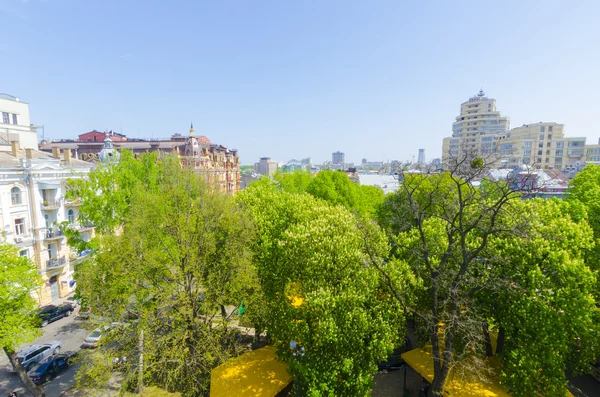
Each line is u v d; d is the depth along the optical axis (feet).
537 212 67.77
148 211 71.72
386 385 71.92
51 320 102.58
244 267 67.21
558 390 56.24
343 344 57.52
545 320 55.52
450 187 66.39
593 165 97.96
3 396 69.46
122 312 66.64
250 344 87.45
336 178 154.61
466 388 60.34
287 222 84.99
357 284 60.23
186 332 63.72
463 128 424.46
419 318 67.67
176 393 68.90
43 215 112.37
